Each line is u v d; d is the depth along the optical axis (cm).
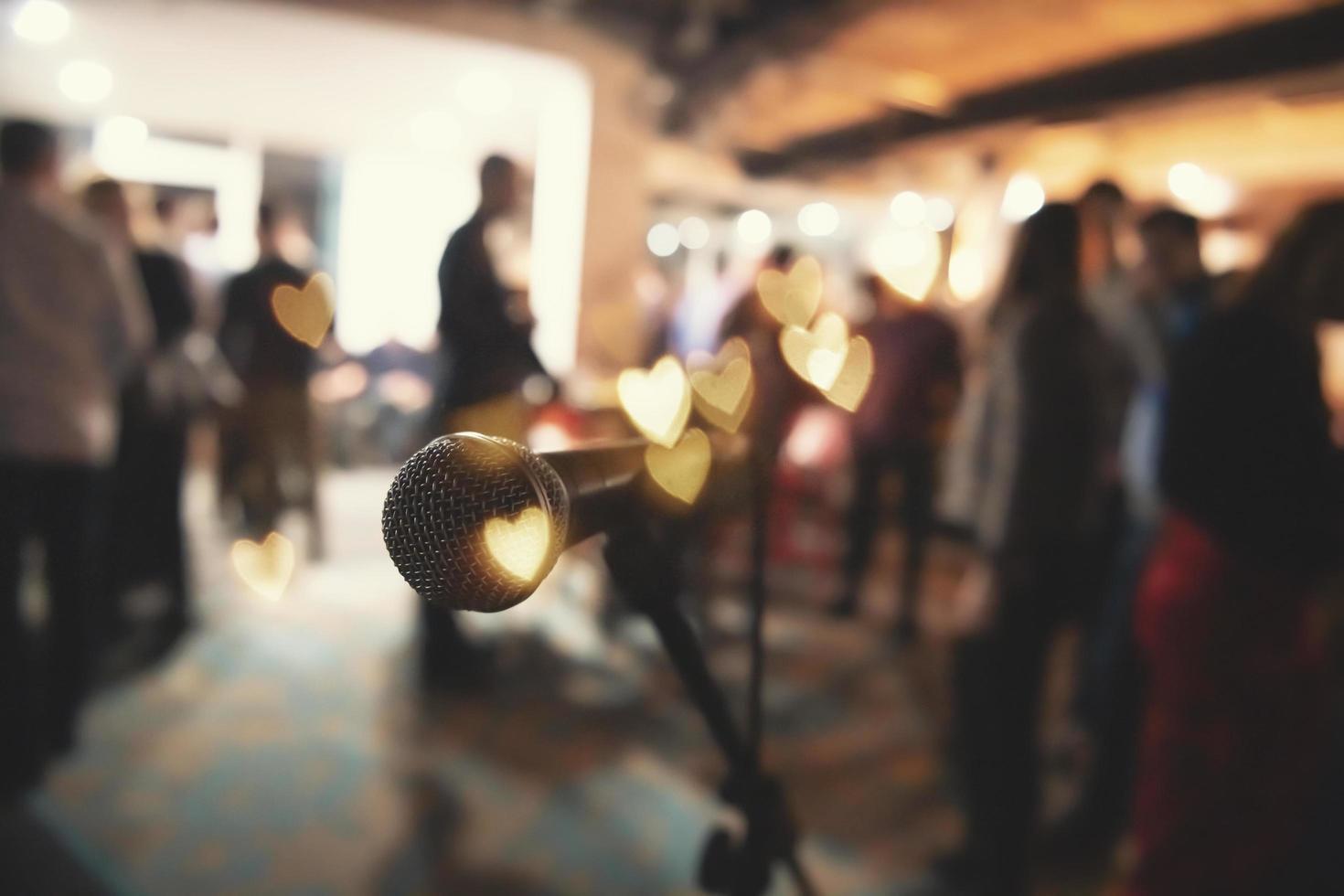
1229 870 148
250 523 406
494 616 386
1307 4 356
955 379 376
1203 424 143
